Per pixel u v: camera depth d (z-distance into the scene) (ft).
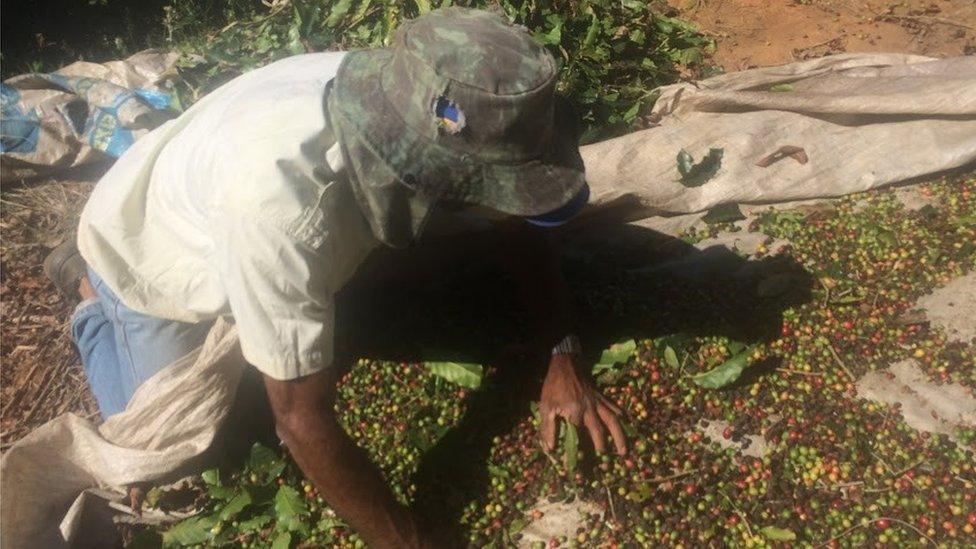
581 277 5.21
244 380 4.69
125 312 4.18
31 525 4.21
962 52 7.55
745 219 5.60
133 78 6.88
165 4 9.37
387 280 5.06
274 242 2.90
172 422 4.15
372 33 6.92
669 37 7.17
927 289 4.93
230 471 4.42
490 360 4.63
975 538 3.80
